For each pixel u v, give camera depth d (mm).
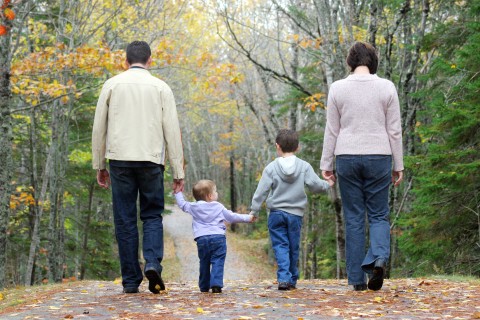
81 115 19750
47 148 21344
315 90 18922
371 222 5168
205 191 5703
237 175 54781
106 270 23031
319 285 6441
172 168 5211
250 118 37031
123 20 14578
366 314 3883
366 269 5066
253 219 5863
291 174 5738
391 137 5176
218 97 23000
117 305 4535
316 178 5906
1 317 4059
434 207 10359
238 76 13094
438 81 11625
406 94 11930
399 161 5191
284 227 5855
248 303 4605
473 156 9805
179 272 30891
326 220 18734
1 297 5789
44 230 19812
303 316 3875
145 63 5328
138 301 4762
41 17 15656
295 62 20266
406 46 12141
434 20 12805
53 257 16031
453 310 4082
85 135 20312
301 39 15047
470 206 10070
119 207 5195
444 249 10398
